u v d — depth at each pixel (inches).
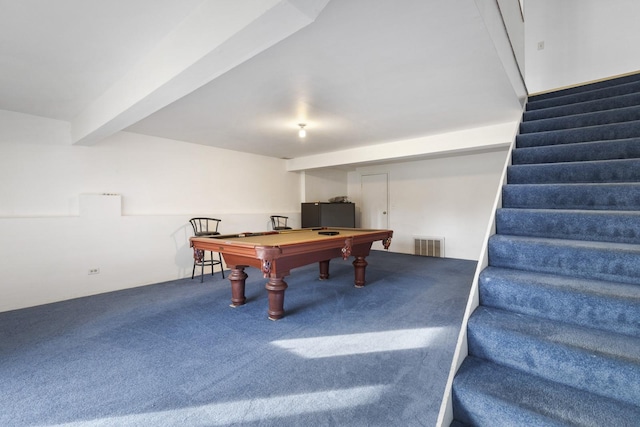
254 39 57.6
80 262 141.6
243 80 96.9
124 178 162.1
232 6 55.9
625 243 63.2
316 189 283.6
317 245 117.0
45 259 131.8
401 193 273.4
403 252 271.0
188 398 64.4
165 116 135.6
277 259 107.7
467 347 56.0
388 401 62.9
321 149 215.9
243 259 119.9
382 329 100.1
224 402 63.1
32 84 101.8
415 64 87.4
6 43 76.9
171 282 169.3
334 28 68.6
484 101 119.8
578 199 75.7
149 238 166.6
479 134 160.4
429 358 80.8
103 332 99.2
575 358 45.4
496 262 71.2
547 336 49.2
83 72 93.4
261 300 133.7
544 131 112.1
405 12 63.0
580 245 61.6
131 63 88.2
